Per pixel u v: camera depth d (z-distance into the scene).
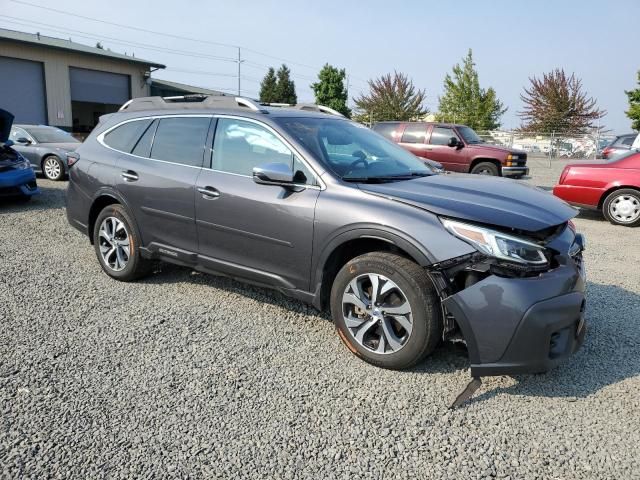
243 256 3.92
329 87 38.84
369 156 4.07
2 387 3.00
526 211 3.11
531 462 2.47
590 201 9.20
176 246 4.37
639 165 8.81
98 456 2.43
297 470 2.38
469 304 2.91
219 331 3.86
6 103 25.42
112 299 4.45
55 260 5.63
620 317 4.29
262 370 3.29
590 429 2.74
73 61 27.92
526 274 2.91
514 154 13.75
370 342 3.37
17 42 25.05
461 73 39.41
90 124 33.97
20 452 2.44
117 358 3.39
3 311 4.12
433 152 14.55
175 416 2.77
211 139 4.20
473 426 2.75
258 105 4.11
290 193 3.63
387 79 46.31
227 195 3.92
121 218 4.74
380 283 3.23
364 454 2.51
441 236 3.01
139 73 31.84
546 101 43.44
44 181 12.35
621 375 3.31
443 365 3.39
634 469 2.44
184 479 2.30
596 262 6.22
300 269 3.61
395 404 2.94
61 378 3.12
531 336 2.83
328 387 3.10
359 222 3.26
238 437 2.61
